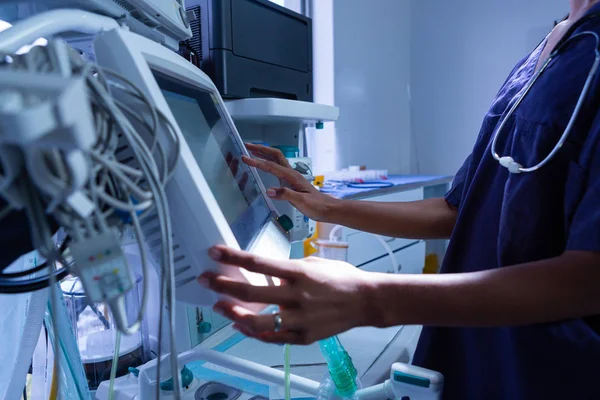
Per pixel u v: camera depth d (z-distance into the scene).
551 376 0.63
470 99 2.67
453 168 2.79
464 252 0.77
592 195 0.50
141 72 0.40
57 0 0.49
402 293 0.43
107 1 0.53
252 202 0.69
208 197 0.41
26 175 0.31
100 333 0.87
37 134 0.24
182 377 0.79
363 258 1.59
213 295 0.42
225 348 0.96
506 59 2.51
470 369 0.77
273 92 1.25
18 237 0.38
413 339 1.00
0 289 0.41
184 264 0.42
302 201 0.84
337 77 2.26
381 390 0.65
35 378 0.70
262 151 0.93
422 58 2.83
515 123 0.69
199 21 1.04
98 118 0.34
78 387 0.66
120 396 0.77
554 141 0.62
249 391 0.81
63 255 0.38
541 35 2.37
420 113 2.88
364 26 2.44
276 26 1.22
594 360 0.59
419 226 0.90
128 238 0.46
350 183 1.83
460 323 0.45
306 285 0.40
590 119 0.59
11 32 0.38
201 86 0.65
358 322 0.43
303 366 0.88
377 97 2.62
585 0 0.71
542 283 0.45
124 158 0.40
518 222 0.64
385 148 2.74
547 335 0.63
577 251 0.48
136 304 0.84
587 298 0.46
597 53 0.59
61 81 0.27
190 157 0.42
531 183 0.63
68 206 0.32
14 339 0.64
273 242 0.63
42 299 0.58
